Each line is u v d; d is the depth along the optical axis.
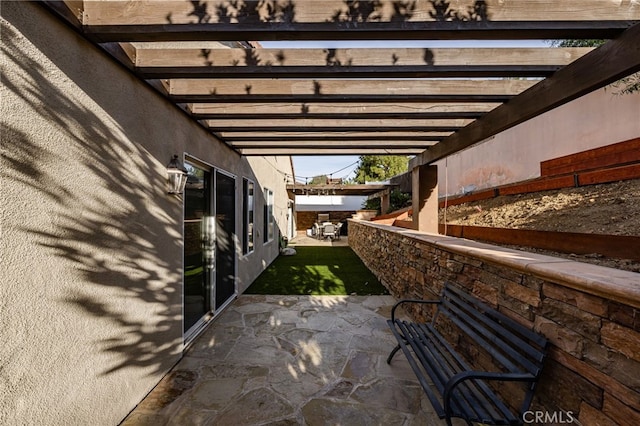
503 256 2.18
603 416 1.41
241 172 5.73
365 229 8.91
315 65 2.36
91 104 1.99
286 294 5.60
